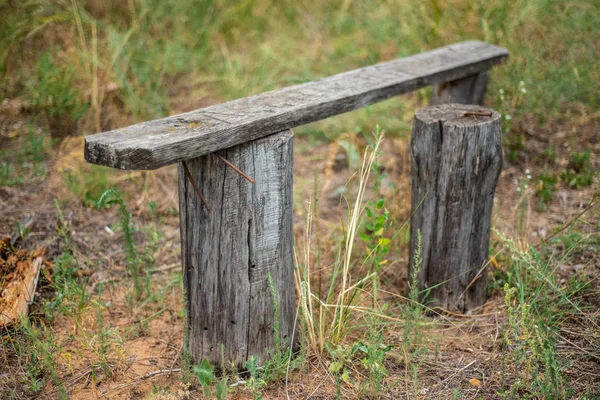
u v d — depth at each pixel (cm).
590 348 377
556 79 651
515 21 683
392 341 399
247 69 764
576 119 661
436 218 413
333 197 579
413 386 359
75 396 358
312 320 380
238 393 356
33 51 705
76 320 404
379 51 769
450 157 397
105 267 483
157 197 571
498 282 448
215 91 736
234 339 362
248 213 340
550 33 693
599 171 586
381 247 418
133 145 299
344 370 357
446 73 506
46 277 438
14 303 412
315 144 668
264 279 356
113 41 695
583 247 462
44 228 517
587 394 331
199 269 352
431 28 705
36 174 586
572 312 398
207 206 338
